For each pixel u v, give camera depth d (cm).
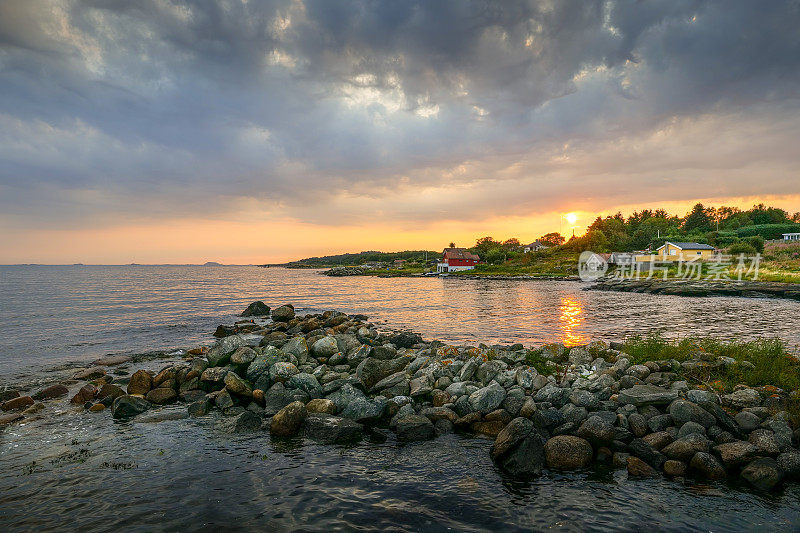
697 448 871
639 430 984
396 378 1403
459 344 2362
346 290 7506
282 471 887
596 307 4309
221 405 1316
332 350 1825
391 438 1068
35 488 817
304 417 1134
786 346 2055
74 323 3250
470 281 10425
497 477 848
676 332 2616
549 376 1330
